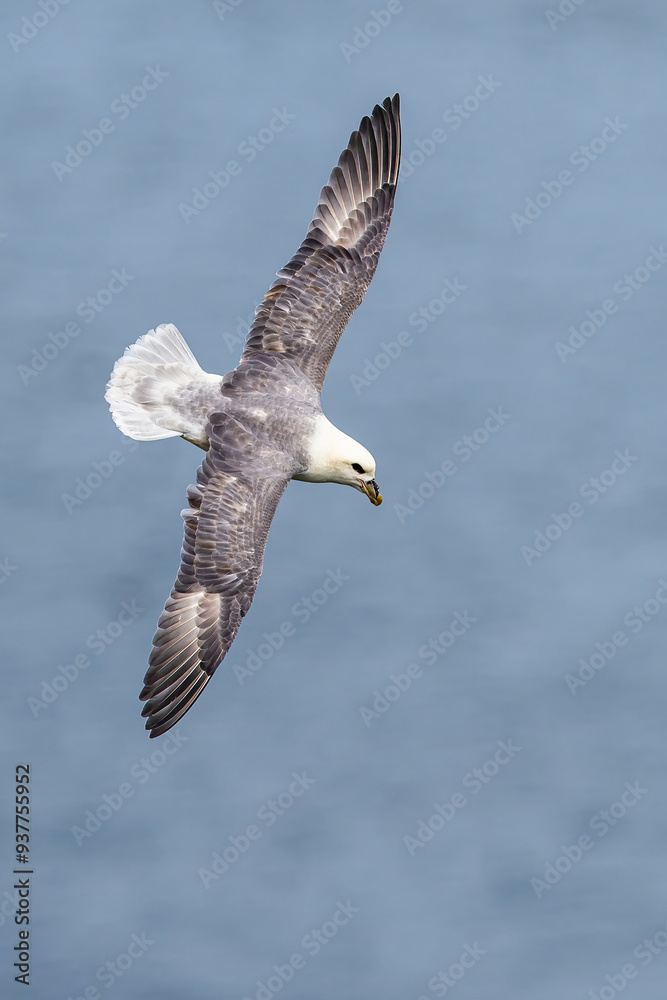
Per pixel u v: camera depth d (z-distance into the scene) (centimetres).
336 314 2027
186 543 1833
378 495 1931
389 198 2123
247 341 1997
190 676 1802
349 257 2072
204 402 1939
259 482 1855
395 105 2133
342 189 2103
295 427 1914
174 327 2019
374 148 2127
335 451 1919
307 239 2064
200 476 1853
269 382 1948
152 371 1981
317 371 1988
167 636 1814
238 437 1888
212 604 1811
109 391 1975
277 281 2030
